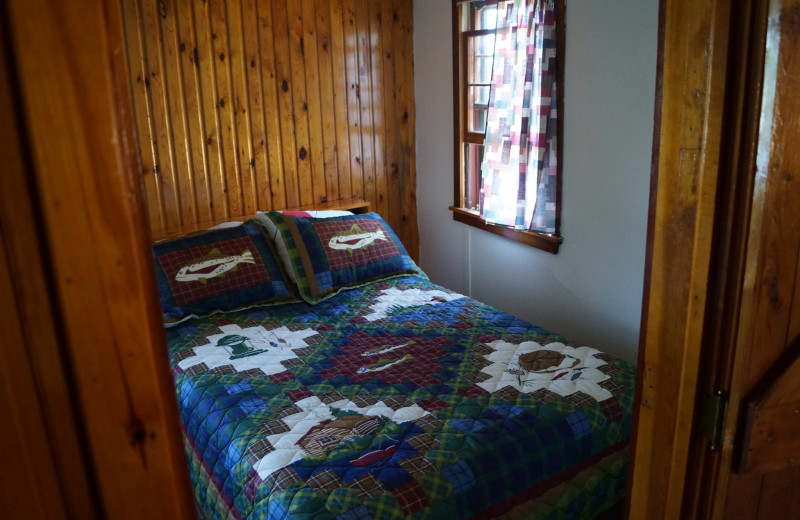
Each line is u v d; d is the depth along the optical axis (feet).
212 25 10.75
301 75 11.75
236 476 5.85
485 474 5.63
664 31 3.14
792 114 2.88
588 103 9.27
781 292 3.14
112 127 1.51
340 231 10.69
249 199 11.70
